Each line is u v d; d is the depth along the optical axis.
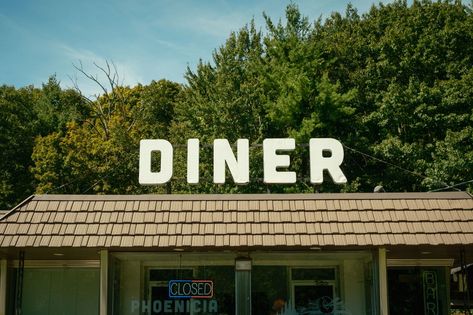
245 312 14.52
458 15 39.69
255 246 13.14
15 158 46.81
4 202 44.69
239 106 38.56
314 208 13.66
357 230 13.34
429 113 35.88
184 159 39.22
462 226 13.41
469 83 35.59
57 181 42.50
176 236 13.26
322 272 14.80
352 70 41.22
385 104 36.47
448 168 32.72
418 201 13.80
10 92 50.66
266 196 13.91
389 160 36.25
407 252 15.38
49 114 51.25
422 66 38.03
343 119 37.72
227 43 42.62
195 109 41.09
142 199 13.86
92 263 16.56
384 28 41.81
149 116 51.47
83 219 13.48
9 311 16.30
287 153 36.06
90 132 47.44
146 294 14.70
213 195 13.97
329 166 18.30
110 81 51.47
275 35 41.25
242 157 19.06
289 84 37.09
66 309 16.36
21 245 13.07
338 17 45.09
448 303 17.09
